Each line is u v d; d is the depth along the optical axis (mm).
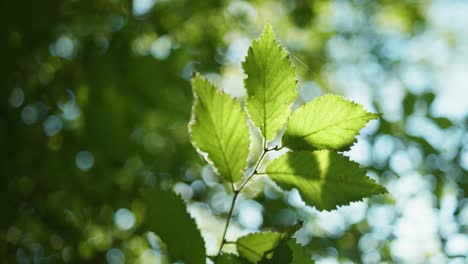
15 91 1686
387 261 1500
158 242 1768
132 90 1673
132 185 1838
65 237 1768
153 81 1679
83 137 1711
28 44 1564
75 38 1788
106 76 1635
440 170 1521
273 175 590
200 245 578
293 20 2320
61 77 1658
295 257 592
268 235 596
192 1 1957
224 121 586
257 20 2387
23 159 1681
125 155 1719
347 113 573
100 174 1726
